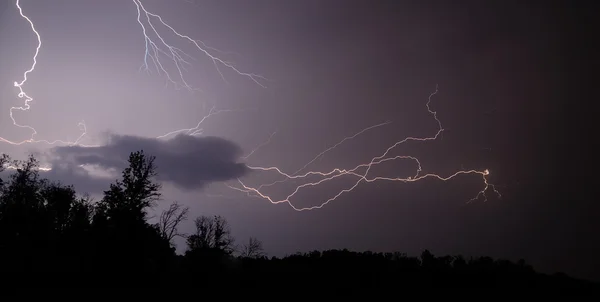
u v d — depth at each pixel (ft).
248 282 104.42
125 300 84.17
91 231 98.02
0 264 86.33
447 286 95.96
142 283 96.02
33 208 100.53
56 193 106.93
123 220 98.12
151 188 107.65
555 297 86.43
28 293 78.59
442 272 109.19
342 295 91.76
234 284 102.58
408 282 100.68
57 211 105.19
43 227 99.04
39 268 88.89
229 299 89.66
